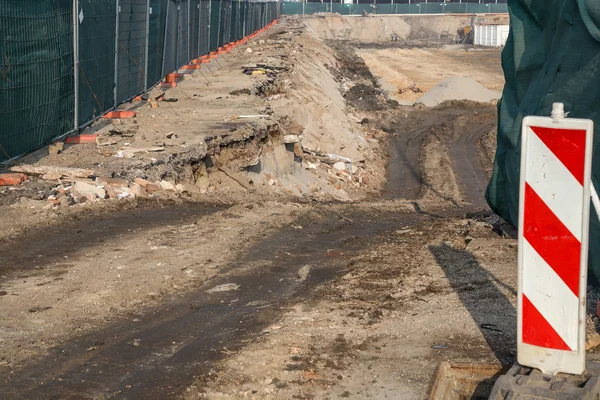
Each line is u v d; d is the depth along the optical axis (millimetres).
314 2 121438
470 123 39438
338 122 32281
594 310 7059
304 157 25750
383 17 109688
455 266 8633
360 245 10867
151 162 15617
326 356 6090
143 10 23875
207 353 6348
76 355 6348
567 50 8398
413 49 88812
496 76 63375
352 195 24859
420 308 7184
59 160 15422
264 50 46281
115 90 20594
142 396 5543
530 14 9703
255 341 6492
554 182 4926
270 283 8641
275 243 10656
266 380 5652
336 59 61125
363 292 7887
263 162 20562
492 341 6281
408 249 9922
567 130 4828
